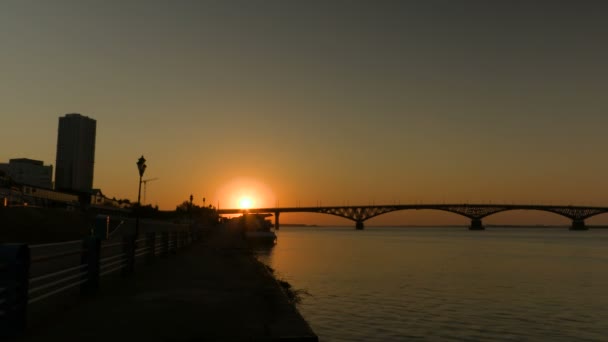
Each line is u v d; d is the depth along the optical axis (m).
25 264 9.40
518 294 35.34
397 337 20.84
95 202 111.81
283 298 13.91
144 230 62.03
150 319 10.80
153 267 22.69
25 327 9.45
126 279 17.98
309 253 85.88
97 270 14.39
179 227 72.62
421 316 25.64
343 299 31.06
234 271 21.42
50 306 12.27
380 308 27.78
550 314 27.16
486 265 62.62
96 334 9.39
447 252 94.44
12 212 47.84
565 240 193.88
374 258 73.44
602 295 35.22
